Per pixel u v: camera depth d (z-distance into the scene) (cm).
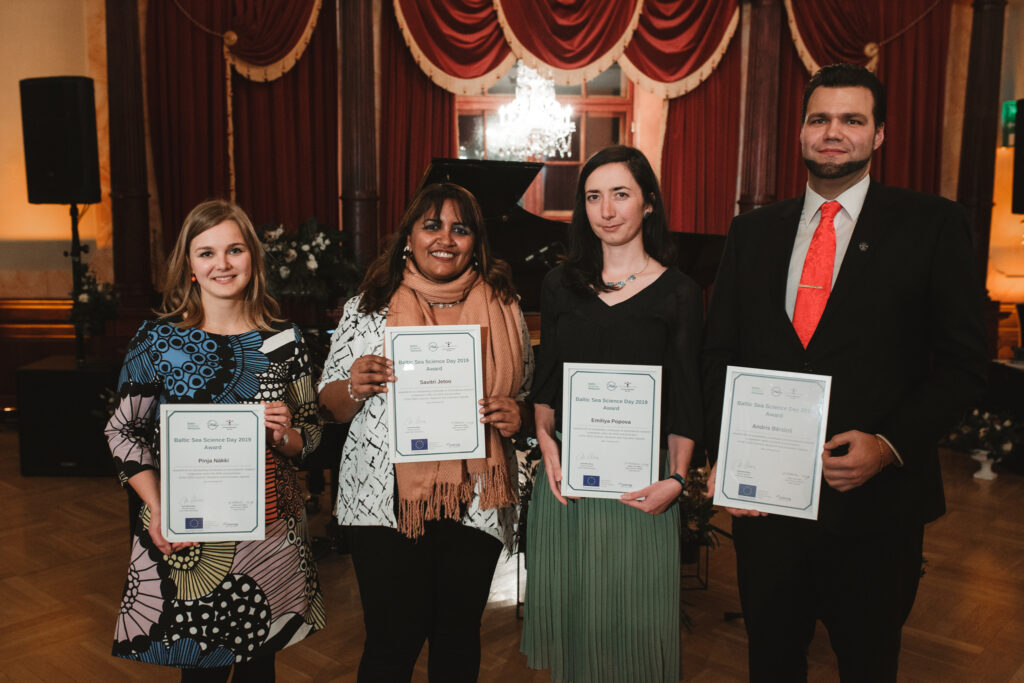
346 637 288
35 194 496
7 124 592
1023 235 696
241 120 603
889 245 165
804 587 175
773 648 177
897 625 171
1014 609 317
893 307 164
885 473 167
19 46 585
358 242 612
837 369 166
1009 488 479
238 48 584
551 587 195
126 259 576
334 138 633
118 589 327
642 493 180
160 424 167
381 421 183
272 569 180
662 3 640
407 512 178
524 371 200
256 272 186
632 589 189
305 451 191
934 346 166
